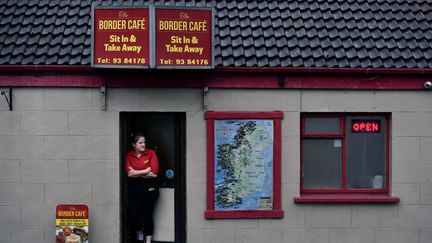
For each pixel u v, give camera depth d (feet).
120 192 30.81
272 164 30.91
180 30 28.99
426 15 34.32
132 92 30.55
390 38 32.65
